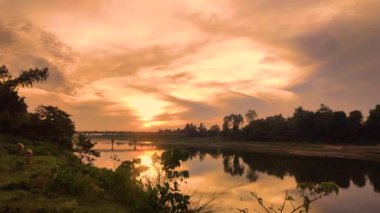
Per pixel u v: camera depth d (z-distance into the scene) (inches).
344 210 1156.5
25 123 1706.4
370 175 2028.8
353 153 3560.5
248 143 5905.5
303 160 2952.8
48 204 468.4
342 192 1486.2
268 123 5969.5
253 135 6097.4
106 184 593.9
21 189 542.3
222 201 890.7
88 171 727.1
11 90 2053.4
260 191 1360.7
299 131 5118.1
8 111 1812.3
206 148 5275.6
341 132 4586.6
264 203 1087.6
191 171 1962.4
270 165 2536.9
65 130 1878.7
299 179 1833.2
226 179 1683.1
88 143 1453.0
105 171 683.4
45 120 1775.3
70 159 1070.4
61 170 581.9
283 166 2471.7
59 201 490.9
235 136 6978.4
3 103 1941.4
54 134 1761.8
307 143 4926.2
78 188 546.9
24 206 448.1
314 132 4970.5
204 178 1663.4
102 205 506.6
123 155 2972.4
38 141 1595.7
